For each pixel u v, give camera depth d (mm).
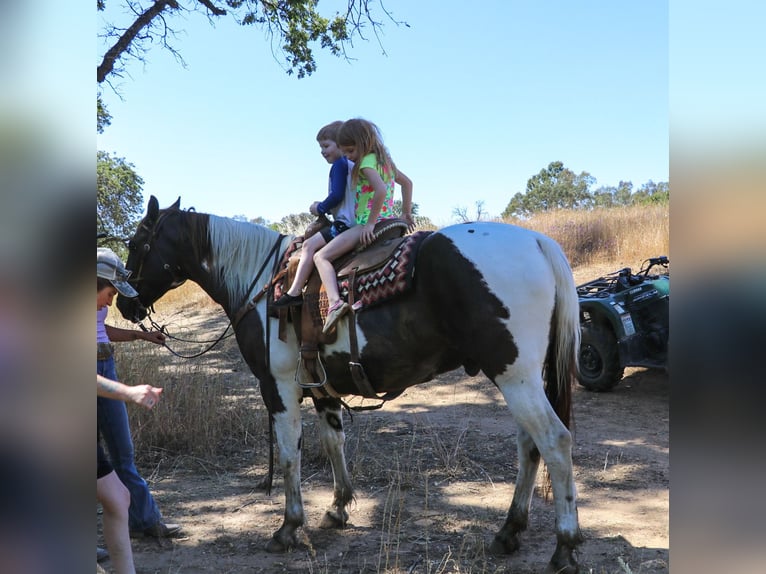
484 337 2889
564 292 3029
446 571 3064
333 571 3139
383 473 4555
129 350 7977
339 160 3580
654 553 3180
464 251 2971
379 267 3193
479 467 4648
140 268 4094
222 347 9742
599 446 5023
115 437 3492
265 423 5766
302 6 10844
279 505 4102
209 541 3574
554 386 3064
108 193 14969
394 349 3158
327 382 3441
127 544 2432
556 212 15711
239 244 3893
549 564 2881
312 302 3365
